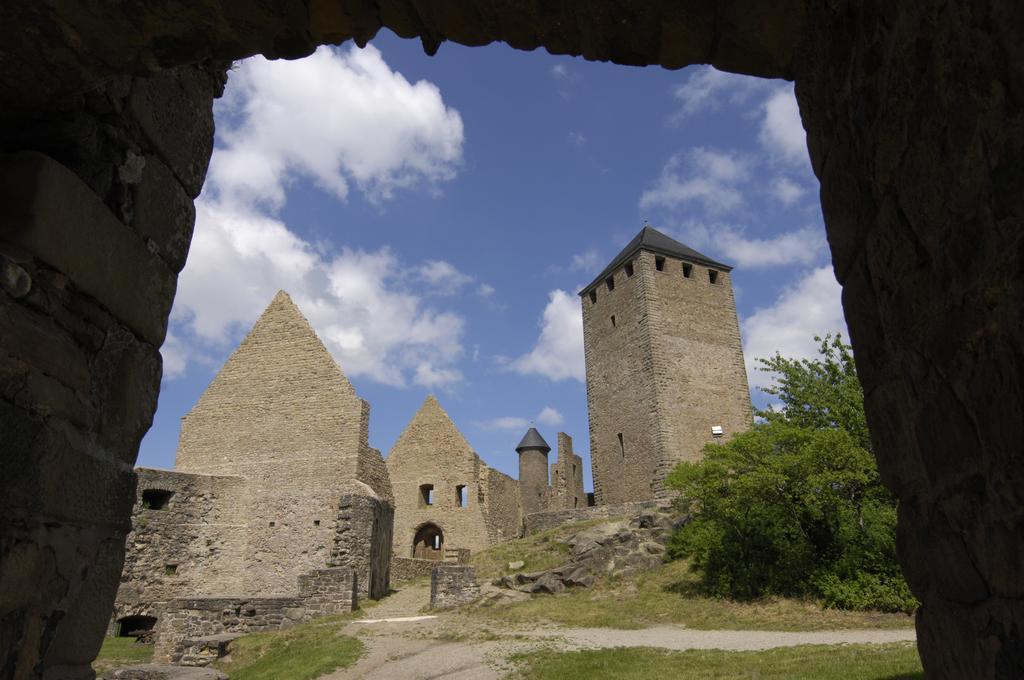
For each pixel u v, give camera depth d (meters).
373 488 21.97
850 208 2.64
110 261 3.44
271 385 22.75
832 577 15.97
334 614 17.53
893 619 14.28
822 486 16.59
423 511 34.00
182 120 4.15
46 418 2.99
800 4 2.82
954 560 2.12
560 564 22.03
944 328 2.02
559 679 10.58
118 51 3.17
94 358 3.38
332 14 3.17
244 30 3.19
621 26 3.07
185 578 19.92
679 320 35.25
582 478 54.91
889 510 16.88
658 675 10.27
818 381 20.81
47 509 2.95
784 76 3.18
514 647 13.30
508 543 26.89
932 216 2.03
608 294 37.81
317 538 20.53
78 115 3.44
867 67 2.36
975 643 2.02
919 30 1.99
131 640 18.19
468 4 3.10
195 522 20.55
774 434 18.39
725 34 3.03
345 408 21.80
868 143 2.41
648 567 20.61
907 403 2.35
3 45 3.06
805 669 9.92
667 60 3.23
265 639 15.38
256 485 21.56
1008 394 1.71
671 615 16.12
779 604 16.02
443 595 19.00
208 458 22.36
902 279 2.27
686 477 19.19
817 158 2.95
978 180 1.77
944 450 2.11
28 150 3.16
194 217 4.32
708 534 18.61
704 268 37.31
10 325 2.80
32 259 2.96
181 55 3.27
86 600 3.25
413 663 12.59
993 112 1.68
